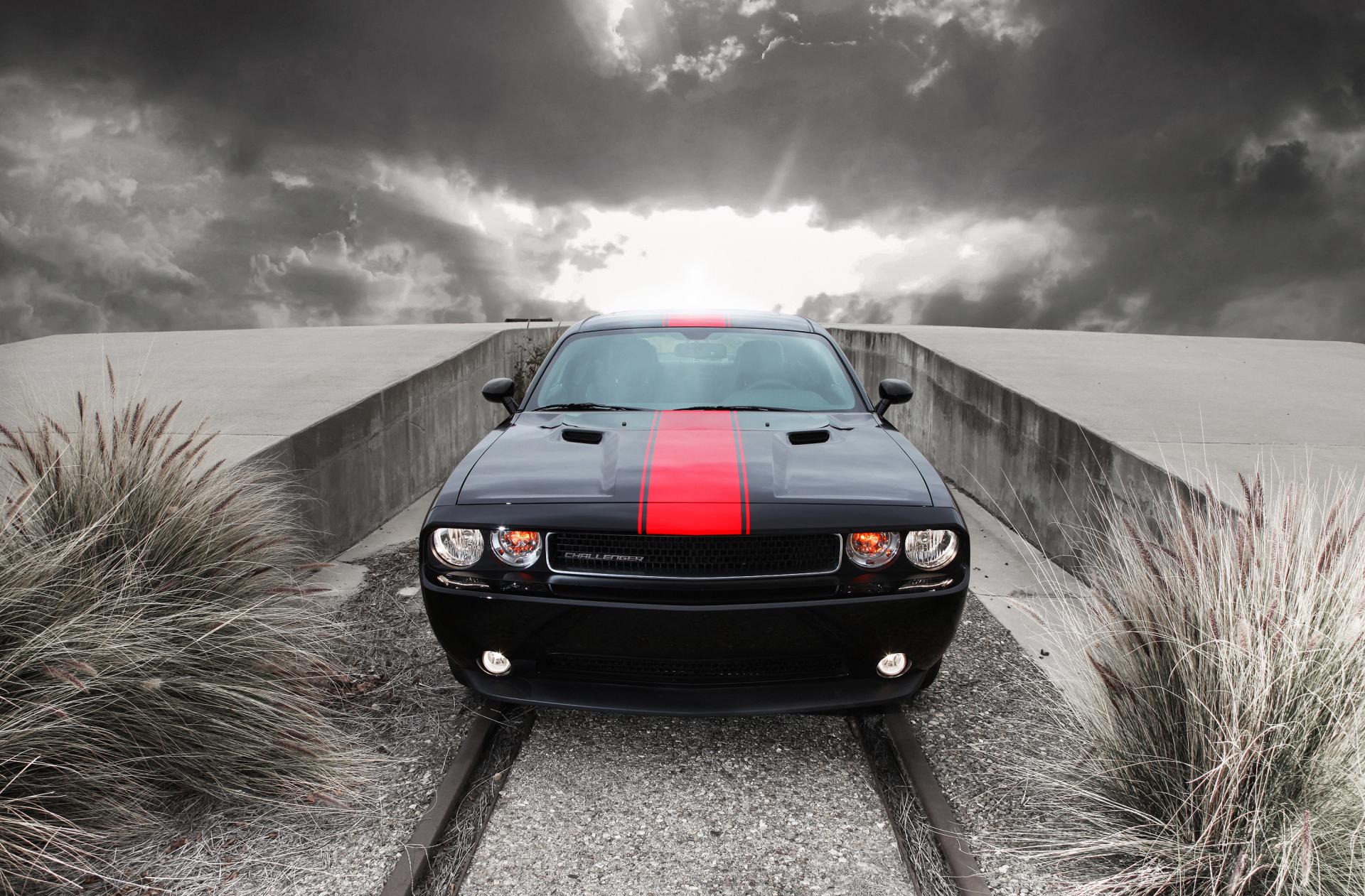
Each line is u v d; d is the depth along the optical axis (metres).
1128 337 9.45
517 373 8.76
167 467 2.74
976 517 5.52
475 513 2.36
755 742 2.62
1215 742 1.84
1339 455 3.92
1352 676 1.85
